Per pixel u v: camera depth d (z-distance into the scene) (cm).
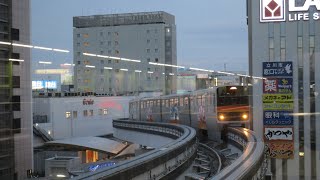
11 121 1819
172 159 1523
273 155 2288
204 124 2653
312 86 2423
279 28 2459
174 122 2964
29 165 1723
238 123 2416
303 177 2253
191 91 2767
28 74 1984
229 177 928
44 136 1945
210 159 2091
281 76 2438
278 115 2384
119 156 2173
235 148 2123
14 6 2077
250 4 2469
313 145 2334
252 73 2480
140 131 3023
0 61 1953
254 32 2472
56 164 1580
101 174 1031
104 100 2369
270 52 2472
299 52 2472
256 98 2444
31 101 1983
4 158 1653
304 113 2398
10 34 2028
